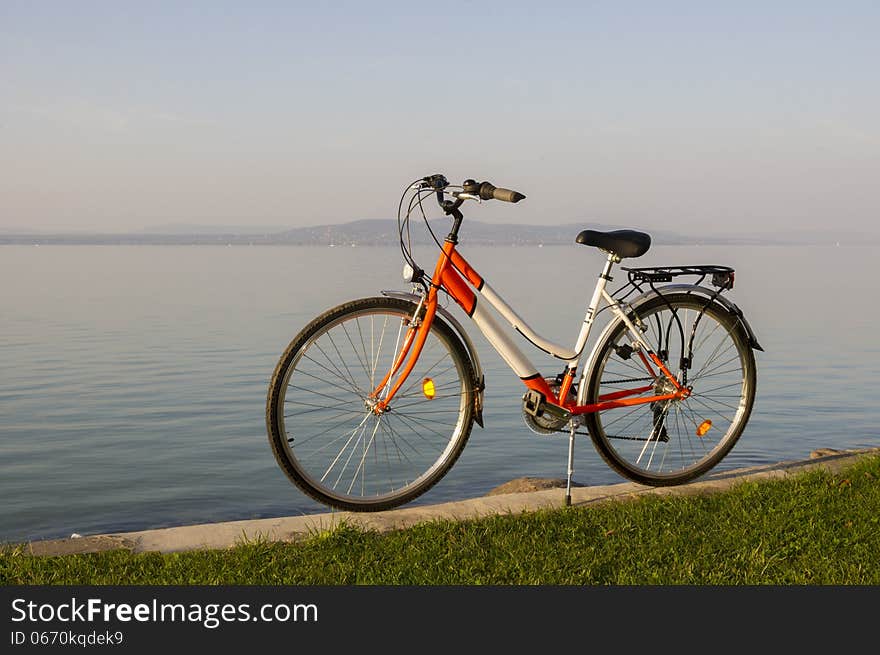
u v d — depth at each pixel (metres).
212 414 14.42
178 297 50.06
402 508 4.12
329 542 3.50
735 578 3.26
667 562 3.40
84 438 12.66
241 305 43.16
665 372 4.28
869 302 43.44
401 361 4.01
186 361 21.45
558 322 29.94
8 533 8.27
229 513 8.85
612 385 4.23
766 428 12.81
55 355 22.91
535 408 4.05
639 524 3.75
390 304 3.94
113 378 18.70
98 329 30.31
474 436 12.09
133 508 9.10
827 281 68.88
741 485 4.26
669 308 4.24
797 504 3.94
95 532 8.31
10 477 10.46
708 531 3.68
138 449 11.90
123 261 145.88
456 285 3.95
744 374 4.45
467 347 4.03
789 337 26.14
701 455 4.51
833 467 4.68
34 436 12.86
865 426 12.94
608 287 4.23
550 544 3.53
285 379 3.83
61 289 59.16
